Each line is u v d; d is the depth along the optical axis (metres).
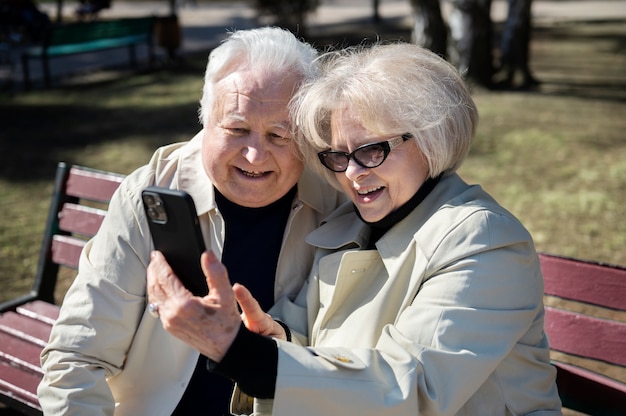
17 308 3.30
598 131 8.65
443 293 1.91
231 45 2.21
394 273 2.07
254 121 2.15
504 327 1.89
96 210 3.32
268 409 1.78
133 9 26.25
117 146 8.25
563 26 20.31
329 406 1.73
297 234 2.44
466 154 2.12
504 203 6.17
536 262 2.05
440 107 1.98
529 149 7.92
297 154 2.23
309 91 2.07
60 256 3.38
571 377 2.41
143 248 2.22
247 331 1.71
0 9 16.53
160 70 13.43
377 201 2.09
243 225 2.38
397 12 24.61
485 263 1.92
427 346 1.85
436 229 2.02
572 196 6.30
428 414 1.79
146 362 2.25
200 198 2.33
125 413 2.28
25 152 8.05
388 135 1.98
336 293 2.17
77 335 2.15
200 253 1.66
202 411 2.29
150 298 1.71
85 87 11.98
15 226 5.82
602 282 2.47
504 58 11.93
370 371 1.79
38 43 16.72
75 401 2.07
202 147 2.27
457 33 11.36
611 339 2.45
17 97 11.20
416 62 2.01
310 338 2.27
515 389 2.02
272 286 2.41
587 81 12.12
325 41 16.50
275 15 16.59
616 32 18.42
